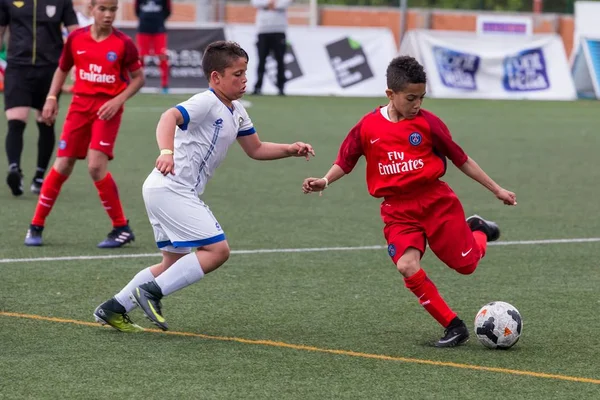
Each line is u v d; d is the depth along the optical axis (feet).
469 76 237.86
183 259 52.01
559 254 76.38
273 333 53.06
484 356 49.14
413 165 51.13
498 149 146.82
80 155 75.97
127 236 76.18
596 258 75.05
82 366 46.39
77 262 70.49
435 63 234.99
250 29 226.38
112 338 51.47
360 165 128.06
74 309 57.47
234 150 140.15
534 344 51.55
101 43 75.77
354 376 45.50
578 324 55.93
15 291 61.57
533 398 42.65
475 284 66.18
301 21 280.10
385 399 42.32
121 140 145.38
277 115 181.37
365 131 51.96
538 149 147.84
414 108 50.78
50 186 75.36
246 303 59.77
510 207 98.43
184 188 51.96
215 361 47.60
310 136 153.28
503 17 263.90
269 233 82.53
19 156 96.17
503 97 238.89
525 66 242.17
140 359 47.73
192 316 56.54
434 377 45.50
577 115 203.21
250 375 45.42
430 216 51.65
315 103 205.26
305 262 71.87
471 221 56.03
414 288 51.01
